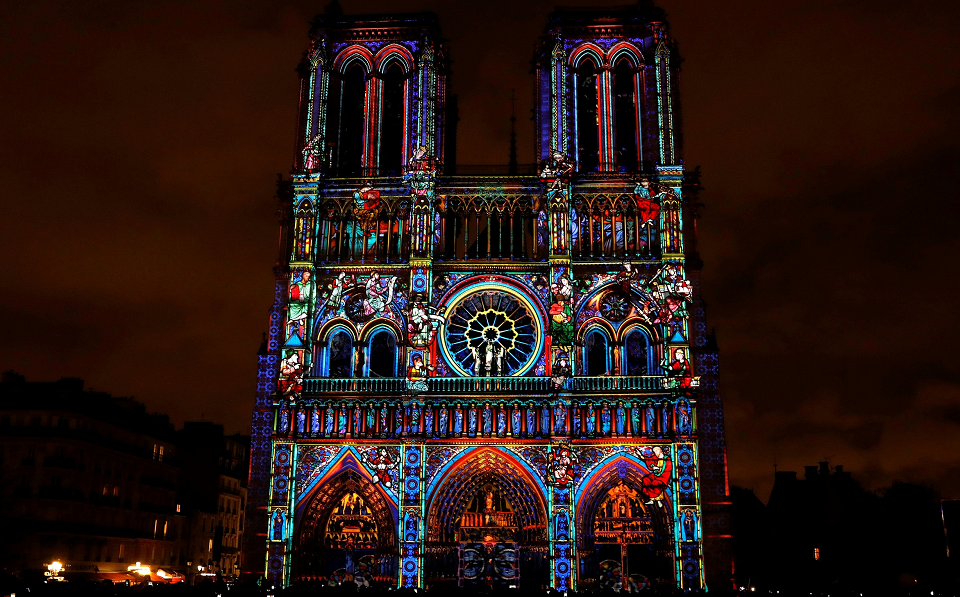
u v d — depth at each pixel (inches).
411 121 3754.9
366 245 3629.4
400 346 3508.9
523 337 3531.0
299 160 3713.1
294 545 3316.9
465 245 3614.7
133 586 2650.1
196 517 5315.0
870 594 3346.5
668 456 3309.5
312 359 3508.9
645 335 3491.6
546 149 3718.0
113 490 4510.3
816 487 4650.6
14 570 3666.3
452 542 3351.4
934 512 4133.9
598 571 3277.6
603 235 3609.7
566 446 3329.2
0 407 4158.5
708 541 3307.1
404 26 3880.4
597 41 3838.6
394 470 3346.5
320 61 3814.0
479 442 3356.3
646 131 3735.2
